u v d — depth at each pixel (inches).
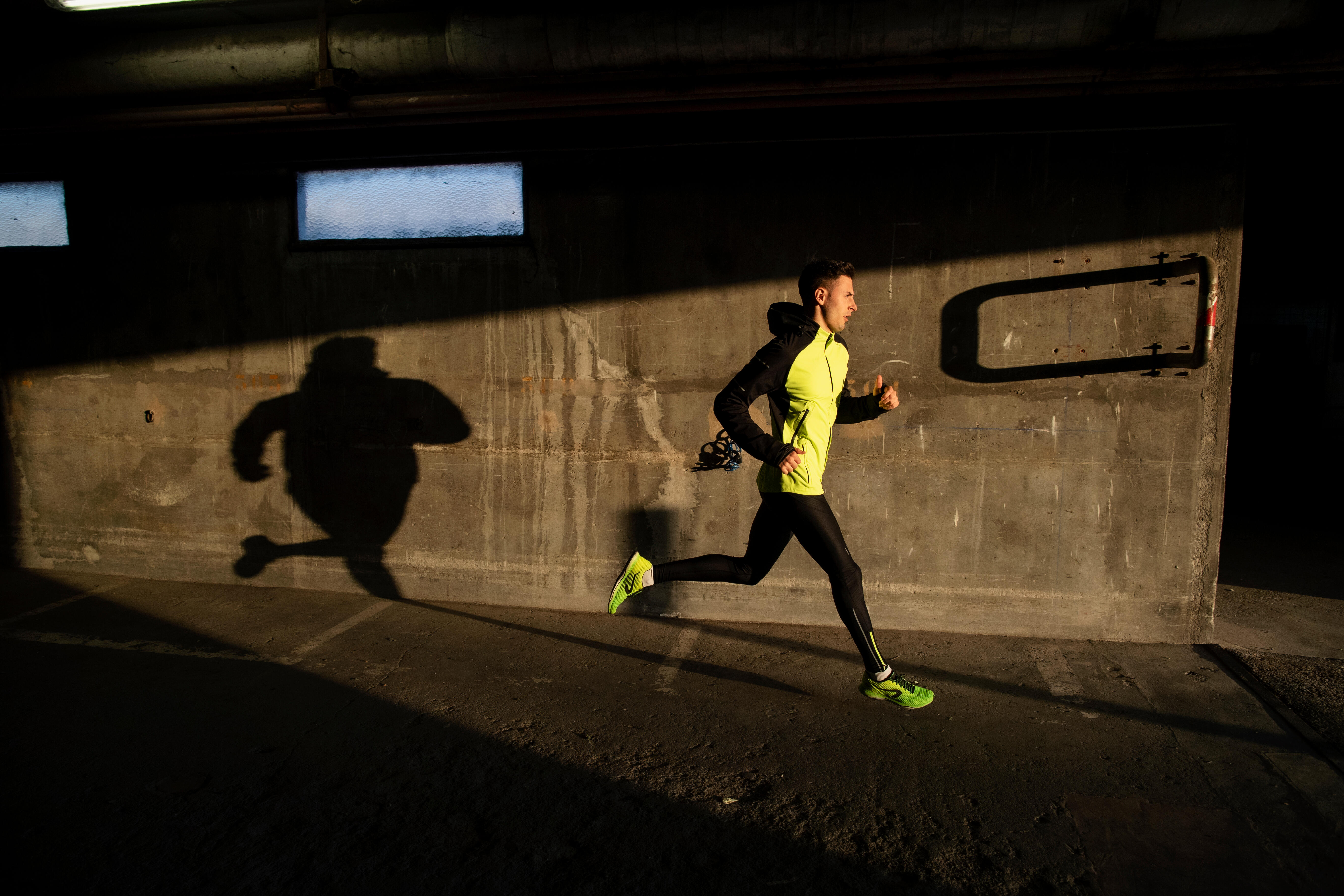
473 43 128.0
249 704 126.8
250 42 137.9
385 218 172.4
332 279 174.4
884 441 155.8
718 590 166.6
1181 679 137.1
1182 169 140.6
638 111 138.0
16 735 116.1
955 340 151.5
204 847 90.4
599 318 163.8
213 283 180.5
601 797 101.3
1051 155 144.3
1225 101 135.9
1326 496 315.9
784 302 151.5
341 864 87.7
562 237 163.2
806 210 153.3
